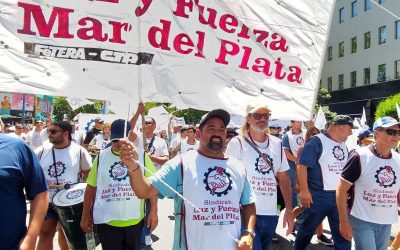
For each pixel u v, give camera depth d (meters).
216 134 3.08
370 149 4.19
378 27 39.72
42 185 2.85
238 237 2.98
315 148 5.20
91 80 2.83
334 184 5.20
